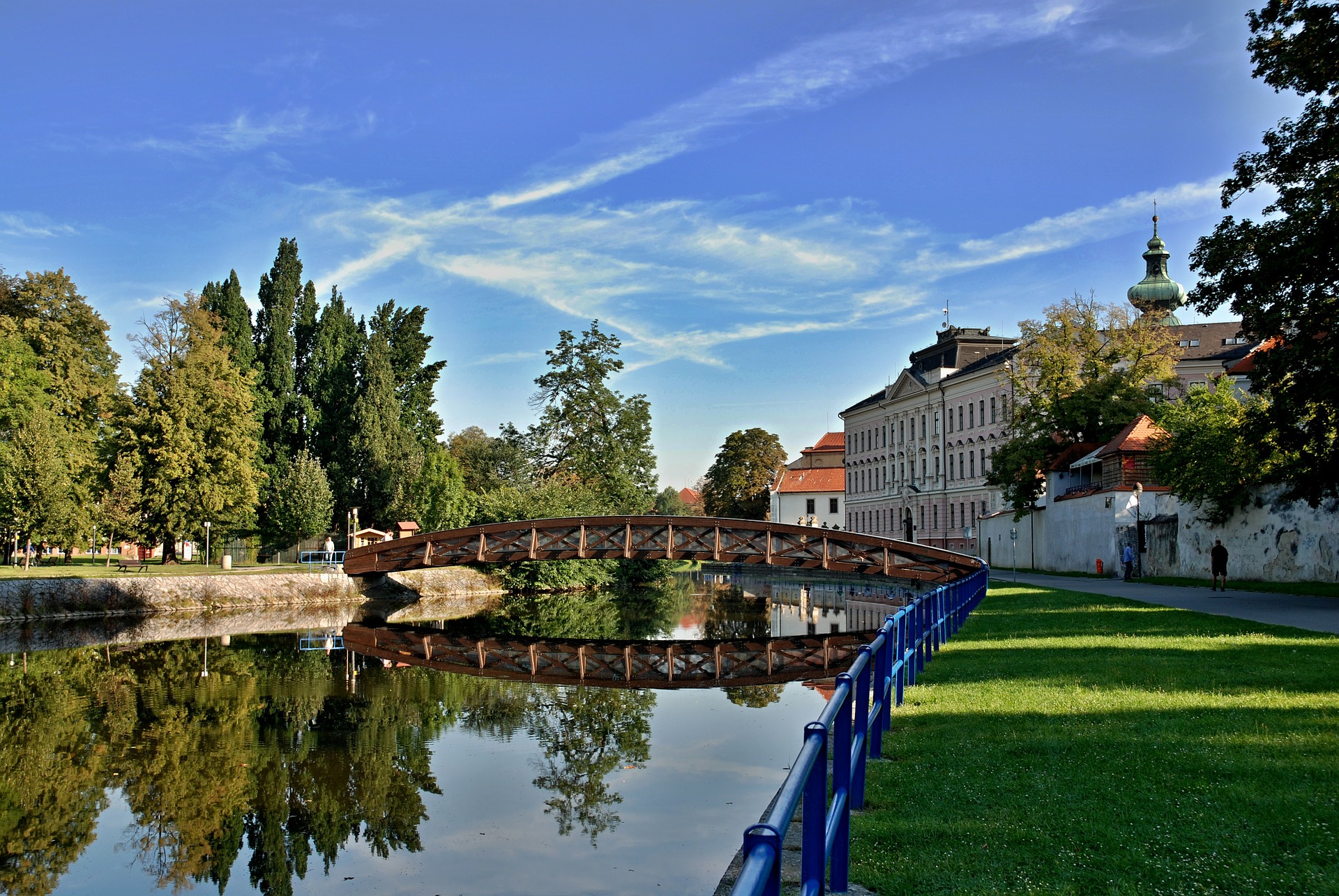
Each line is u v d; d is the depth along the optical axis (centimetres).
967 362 7881
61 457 4109
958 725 928
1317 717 845
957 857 559
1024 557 5300
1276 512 2889
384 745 1397
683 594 4841
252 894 835
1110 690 1065
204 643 2753
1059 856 546
